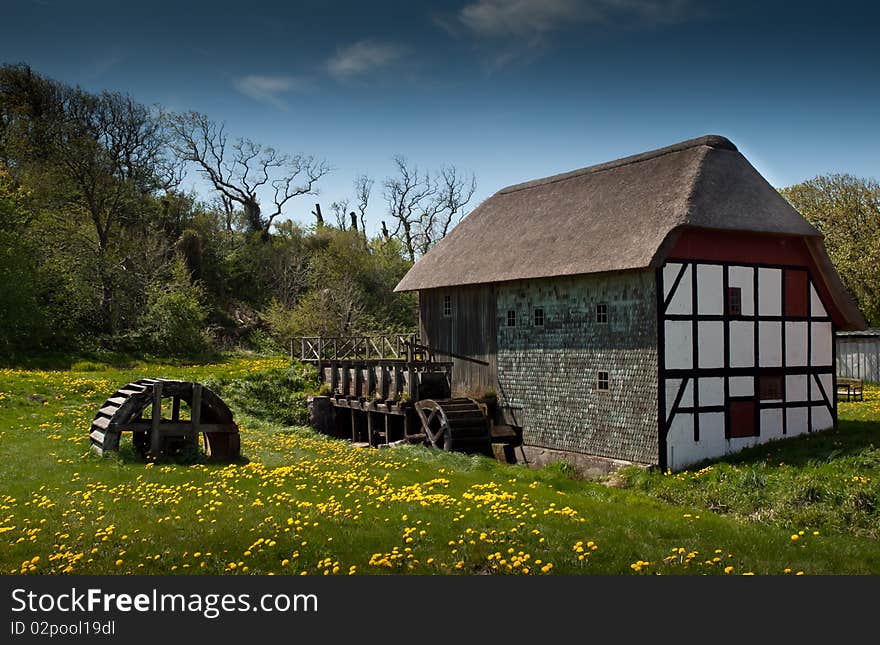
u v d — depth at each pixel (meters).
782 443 20.06
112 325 39.50
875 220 44.66
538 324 22.44
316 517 10.61
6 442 15.79
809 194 48.56
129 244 44.75
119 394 15.73
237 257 54.53
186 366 36.09
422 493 12.94
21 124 46.84
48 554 8.92
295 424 26.66
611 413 19.89
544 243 22.55
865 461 16.06
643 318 18.98
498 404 23.91
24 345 33.84
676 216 18.58
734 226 19.25
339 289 48.94
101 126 49.28
